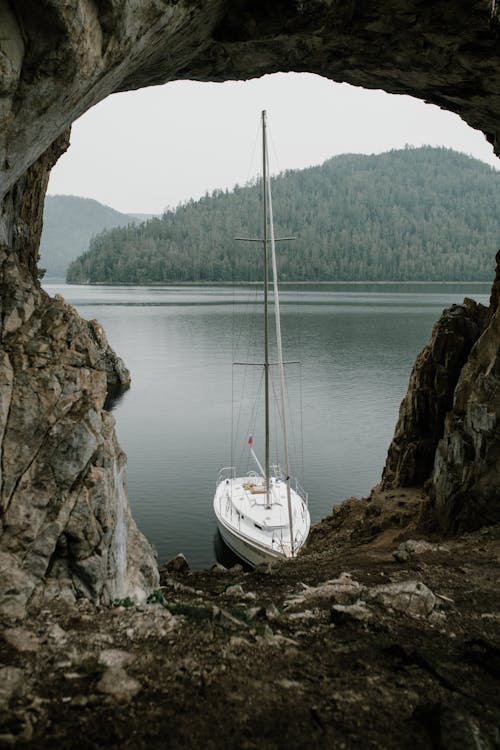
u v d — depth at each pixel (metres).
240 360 55.72
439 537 13.21
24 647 5.32
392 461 18.34
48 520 6.76
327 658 5.98
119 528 7.79
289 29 9.99
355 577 9.83
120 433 32.50
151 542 19.88
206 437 31.78
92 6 6.03
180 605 6.90
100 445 7.45
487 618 7.55
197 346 65.12
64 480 6.96
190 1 7.75
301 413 36.41
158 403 39.34
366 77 12.27
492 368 12.98
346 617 6.99
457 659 6.16
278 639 6.26
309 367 51.88
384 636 6.62
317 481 25.47
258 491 21.61
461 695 5.37
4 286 7.73
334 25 9.94
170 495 23.80
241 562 18.64
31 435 7.00
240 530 18.95
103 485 7.25
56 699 4.66
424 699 5.26
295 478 25.30
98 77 6.98
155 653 5.61
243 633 6.33
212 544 19.81
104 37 6.52
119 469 8.29
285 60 11.33
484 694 5.44
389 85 12.63
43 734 4.24
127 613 6.46
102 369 8.23
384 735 4.66
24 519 6.61
